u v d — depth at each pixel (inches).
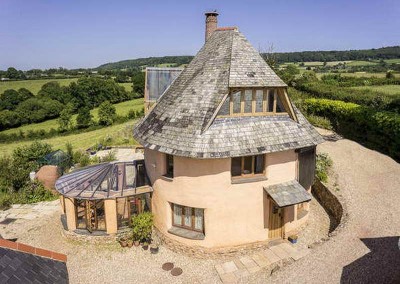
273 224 774.5
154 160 780.0
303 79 2440.9
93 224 834.8
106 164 908.6
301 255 721.0
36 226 949.2
